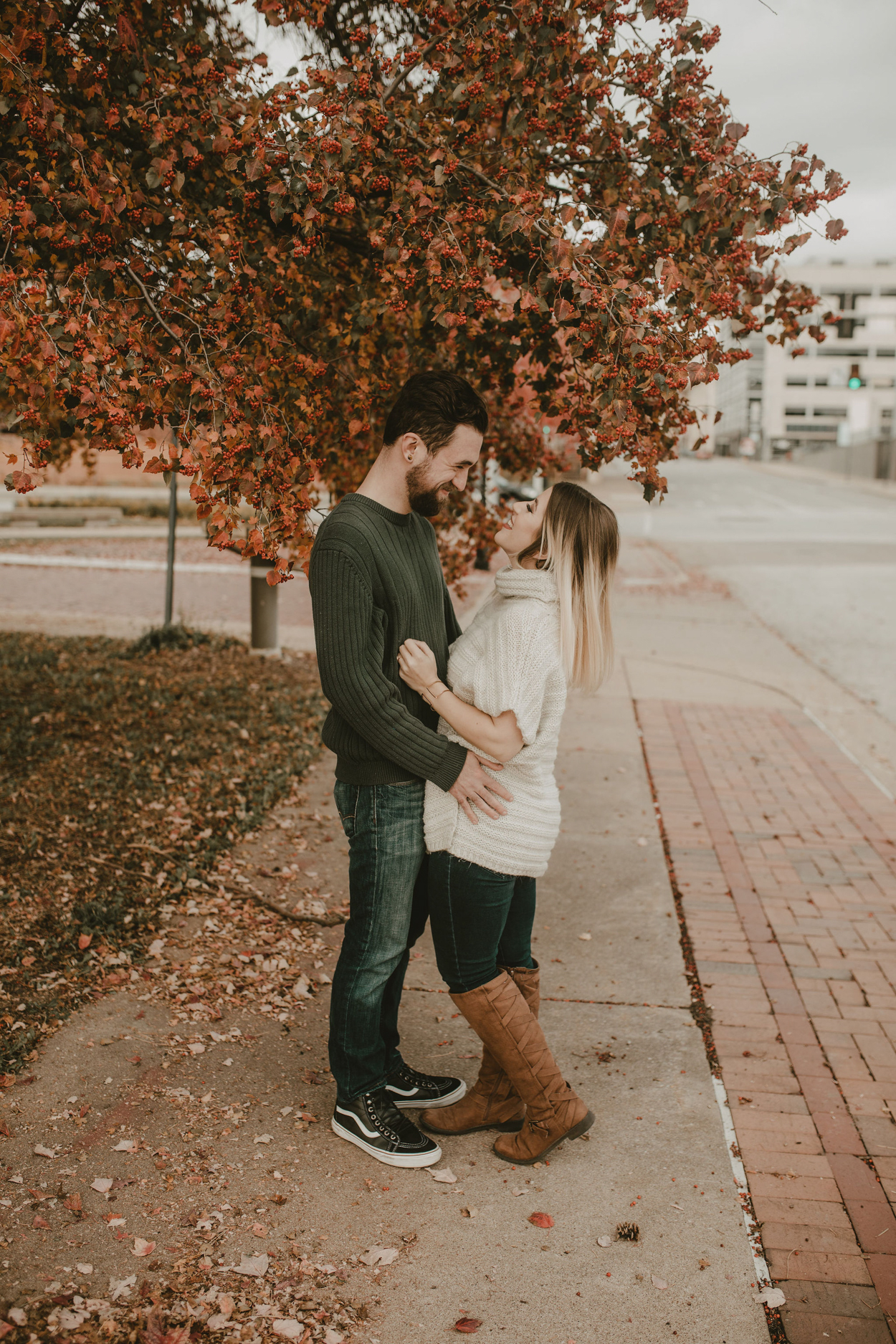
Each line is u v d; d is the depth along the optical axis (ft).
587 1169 8.16
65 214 8.44
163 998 10.39
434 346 11.70
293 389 9.74
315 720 20.66
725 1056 9.91
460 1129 8.54
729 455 390.63
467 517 15.85
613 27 9.58
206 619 34.27
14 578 43.37
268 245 9.69
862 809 17.58
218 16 11.34
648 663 29.99
